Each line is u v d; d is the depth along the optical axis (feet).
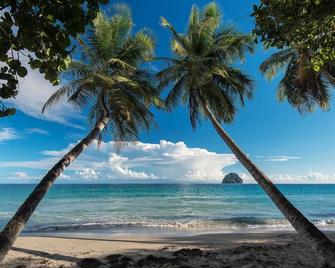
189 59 54.13
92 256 33.88
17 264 30.30
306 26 18.98
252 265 29.53
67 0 9.07
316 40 20.13
